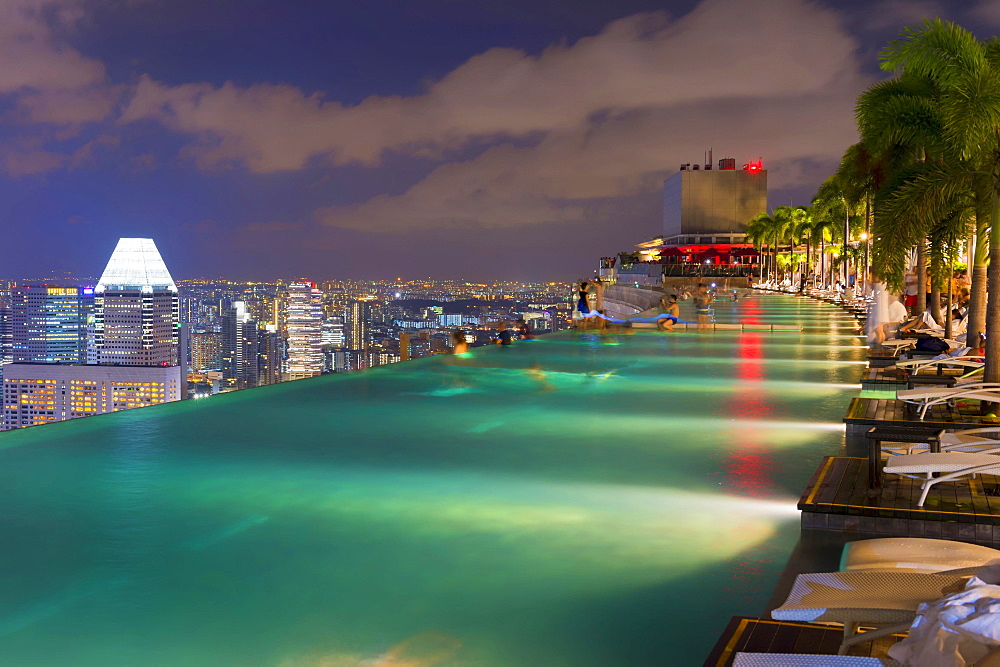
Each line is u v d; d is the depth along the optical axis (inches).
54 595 185.6
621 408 461.4
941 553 158.7
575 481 288.7
